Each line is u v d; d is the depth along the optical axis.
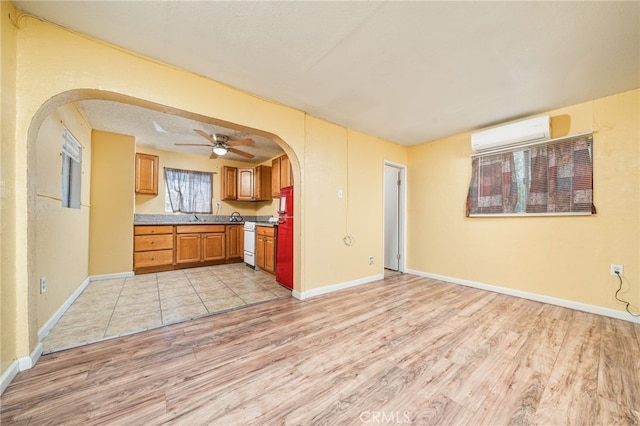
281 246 3.44
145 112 3.00
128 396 1.32
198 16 1.52
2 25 1.33
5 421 1.15
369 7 1.44
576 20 1.51
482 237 3.38
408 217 4.33
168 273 4.12
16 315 1.49
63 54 1.61
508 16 1.49
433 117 3.04
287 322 2.27
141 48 1.82
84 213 3.16
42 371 1.51
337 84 2.30
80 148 2.97
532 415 1.21
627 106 2.37
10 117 1.41
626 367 1.59
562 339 1.96
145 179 4.36
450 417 1.20
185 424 1.15
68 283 2.54
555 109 2.77
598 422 1.17
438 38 1.69
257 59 1.94
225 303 2.74
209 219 5.30
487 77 2.16
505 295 3.08
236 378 1.48
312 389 1.39
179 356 1.71
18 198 1.48
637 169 2.32
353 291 3.24
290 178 4.20
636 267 2.31
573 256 2.65
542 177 2.83
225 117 2.30
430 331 2.10
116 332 2.04
